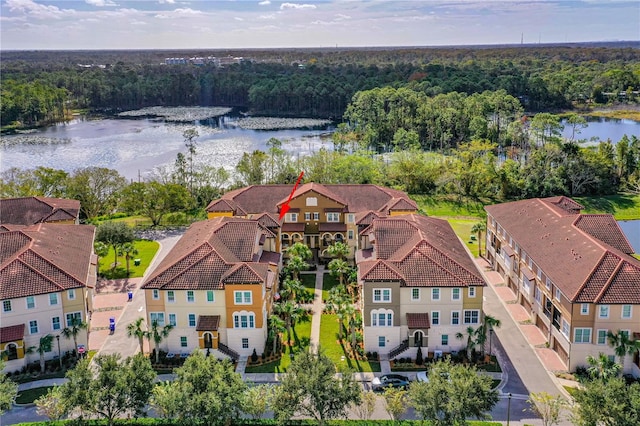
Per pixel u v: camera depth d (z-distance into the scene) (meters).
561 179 133.38
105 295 81.94
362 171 131.88
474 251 98.38
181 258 67.19
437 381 47.38
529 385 58.66
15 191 115.12
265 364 63.78
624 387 46.00
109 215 123.88
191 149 149.75
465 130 177.88
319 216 93.62
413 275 63.81
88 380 48.53
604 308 58.72
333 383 48.41
